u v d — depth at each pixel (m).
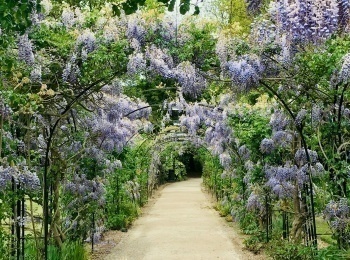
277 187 6.59
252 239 7.74
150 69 5.29
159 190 21.50
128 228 10.50
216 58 5.35
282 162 7.23
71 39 4.97
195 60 5.38
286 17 3.47
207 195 18.69
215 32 5.33
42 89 4.79
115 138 7.61
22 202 5.20
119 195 10.92
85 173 7.28
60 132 6.58
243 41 5.08
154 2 5.49
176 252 7.80
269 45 4.87
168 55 5.29
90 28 5.13
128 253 7.74
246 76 5.01
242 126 8.05
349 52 4.36
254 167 7.80
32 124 5.70
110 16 5.16
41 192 5.93
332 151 5.25
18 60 4.43
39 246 5.67
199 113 9.48
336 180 5.20
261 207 7.69
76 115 6.71
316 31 3.37
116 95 6.49
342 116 5.43
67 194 6.87
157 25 5.22
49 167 6.03
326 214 4.98
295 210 6.48
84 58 5.00
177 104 9.24
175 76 5.32
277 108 6.53
